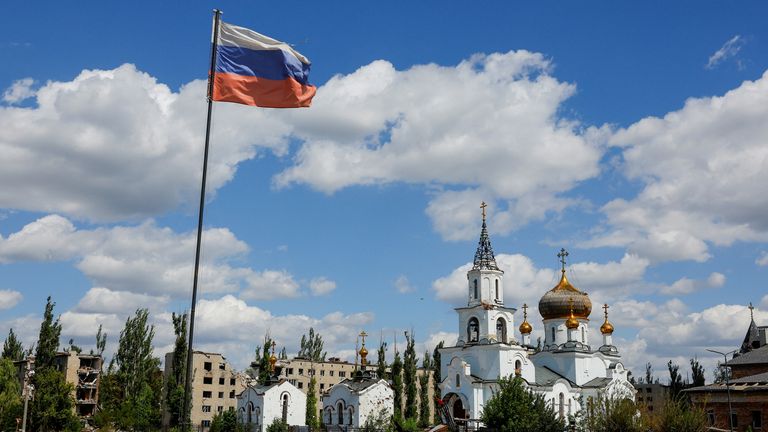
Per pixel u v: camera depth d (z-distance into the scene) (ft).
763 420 307.58
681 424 287.07
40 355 442.09
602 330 467.52
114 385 513.45
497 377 392.68
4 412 395.96
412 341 480.23
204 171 133.18
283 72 142.00
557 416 389.60
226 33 141.18
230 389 553.23
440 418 386.52
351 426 398.21
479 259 424.87
